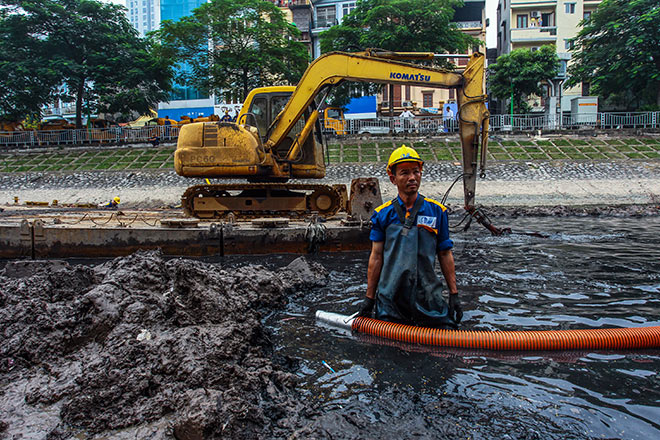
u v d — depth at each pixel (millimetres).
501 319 3967
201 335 3113
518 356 3217
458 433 2256
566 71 36312
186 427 2238
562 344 3316
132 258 4137
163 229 7996
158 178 22562
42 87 28875
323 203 10133
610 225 12227
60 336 3264
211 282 3922
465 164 8961
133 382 2693
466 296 4766
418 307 3721
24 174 23766
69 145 28188
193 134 9609
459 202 18859
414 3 27875
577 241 8977
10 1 28844
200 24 28719
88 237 8055
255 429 2340
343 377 2934
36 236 8070
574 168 22172
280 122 9859
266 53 29250
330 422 2346
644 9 30469
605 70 32500
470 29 42062
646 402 2539
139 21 121438
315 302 4719
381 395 2668
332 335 3727
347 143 27031
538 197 19250
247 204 10125
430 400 2600
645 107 31469
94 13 30312
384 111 41094
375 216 3859
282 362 3184
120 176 23016
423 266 3729
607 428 2283
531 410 2467
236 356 3033
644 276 5621
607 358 3170
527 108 34750
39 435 2354
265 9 29406
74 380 2814
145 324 3287
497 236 9938
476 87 8875
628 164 22250
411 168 3639
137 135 28906
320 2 46500
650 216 14656
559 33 40062
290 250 8133
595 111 31750
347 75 9469
